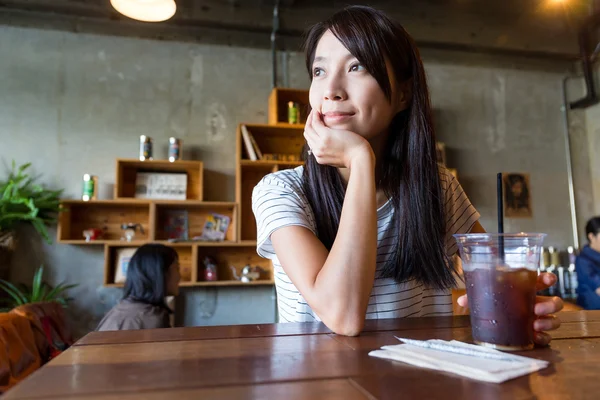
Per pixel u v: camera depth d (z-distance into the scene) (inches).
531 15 160.2
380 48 33.4
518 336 23.1
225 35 151.4
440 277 37.4
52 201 127.6
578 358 21.6
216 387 17.0
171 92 146.1
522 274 23.4
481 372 18.0
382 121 34.7
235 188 145.8
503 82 173.6
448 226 43.3
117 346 24.7
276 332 28.9
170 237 139.4
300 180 38.0
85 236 131.3
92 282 134.4
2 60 137.0
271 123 144.2
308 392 16.4
